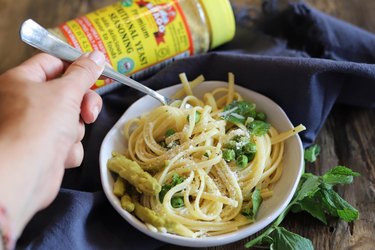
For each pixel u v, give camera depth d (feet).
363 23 2.15
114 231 1.45
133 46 1.76
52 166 1.17
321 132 1.74
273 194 1.48
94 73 1.34
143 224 1.33
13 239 1.05
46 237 1.35
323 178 1.48
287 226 1.47
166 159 1.50
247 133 1.56
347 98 1.77
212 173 1.51
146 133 1.60
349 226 1.46
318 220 1.48
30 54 1.98
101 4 2.20
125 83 1.61
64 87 1.23
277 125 1.64
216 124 1.57
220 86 1.74
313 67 1.61
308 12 2.02
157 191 1.38
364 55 1.94
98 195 1.46
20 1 2.22
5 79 1.27
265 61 1.68
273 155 1.57
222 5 1.84
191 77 1.81
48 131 1.13
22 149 1.08
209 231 1.40
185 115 1.61
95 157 1.62
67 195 1.44
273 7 2.10
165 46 1.81
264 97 1.67
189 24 1.82
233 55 1.75
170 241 1.32
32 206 1.14
